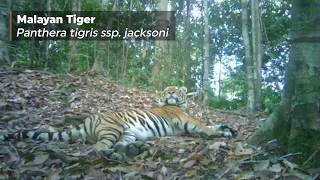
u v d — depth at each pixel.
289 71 4.87
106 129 5.97
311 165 4.47
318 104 4.54
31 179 4.37
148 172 4.54
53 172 4.48
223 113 11.24
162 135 6.79
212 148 5.11
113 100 9.30
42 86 9.12
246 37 13.15
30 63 12.49
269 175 4.29
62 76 10.61
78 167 4.61
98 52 14.08
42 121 6.84
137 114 6.57
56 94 8.70
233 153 4.95
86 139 6.07
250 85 12.73
